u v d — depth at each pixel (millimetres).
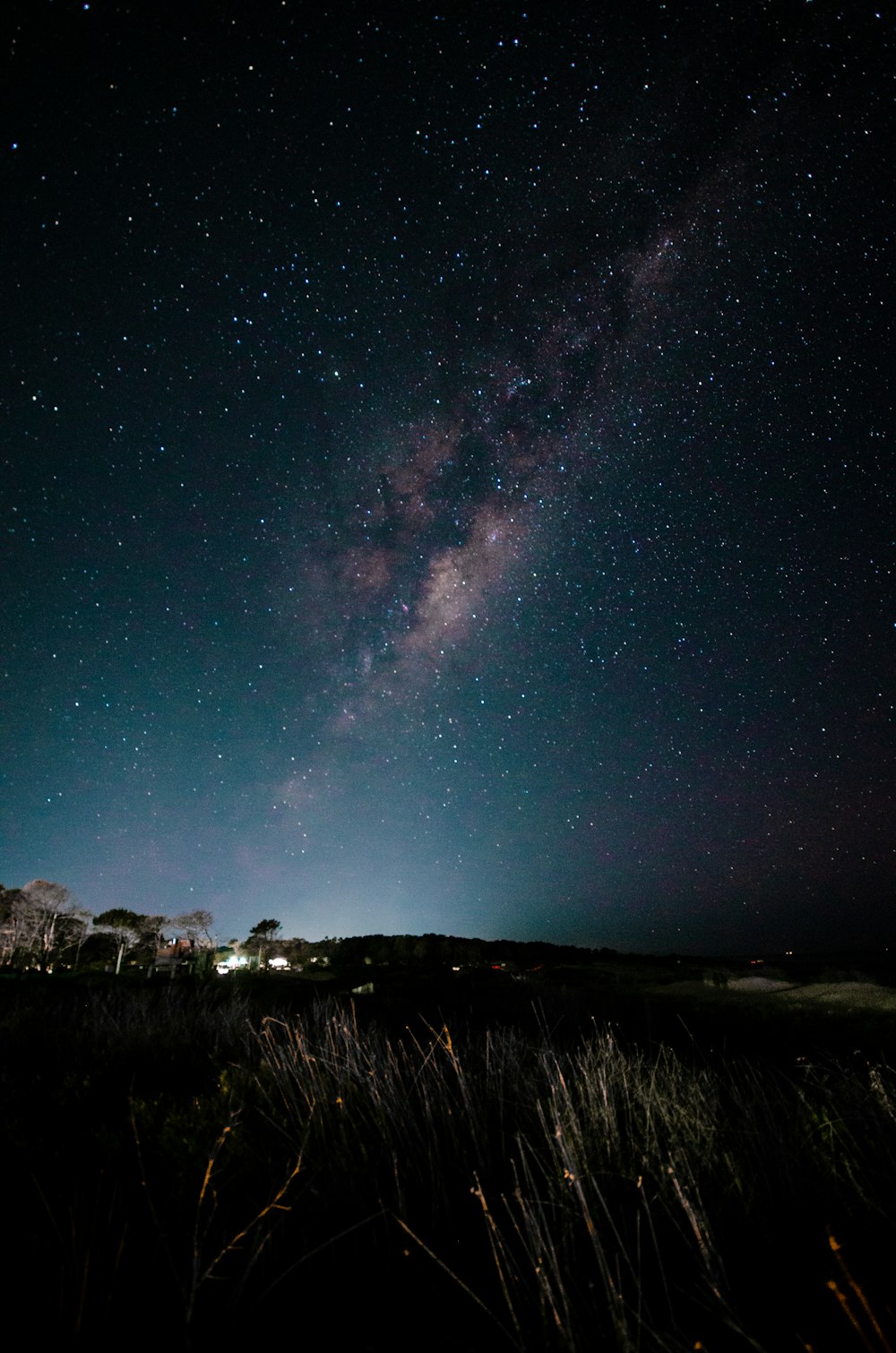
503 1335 1774
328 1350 1711
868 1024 8070
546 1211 2412
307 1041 4996
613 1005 10203
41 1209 2504
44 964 38562
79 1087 4426
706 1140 2963
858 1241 2154
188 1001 9125
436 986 13352
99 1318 1808
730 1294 1847
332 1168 2799
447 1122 3230
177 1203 2521
